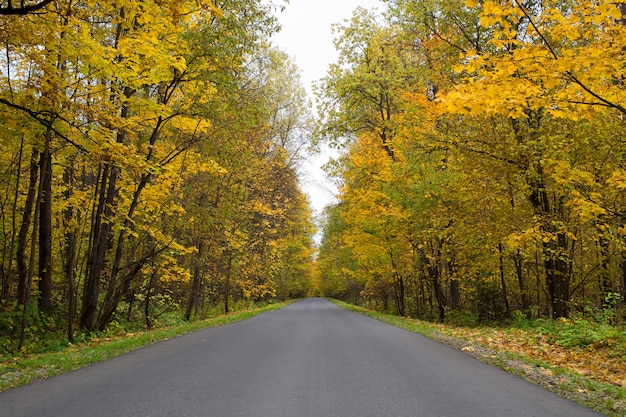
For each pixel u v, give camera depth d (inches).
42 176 385.7
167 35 439.5
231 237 901.8
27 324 455.5
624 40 248.2
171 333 493.4
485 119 536.1
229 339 444.8
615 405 191.0
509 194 573.3
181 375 258.5
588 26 276.4
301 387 226.7
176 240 649.0
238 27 485.7
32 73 380.8
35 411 182.7
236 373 264.1
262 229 1170.6
